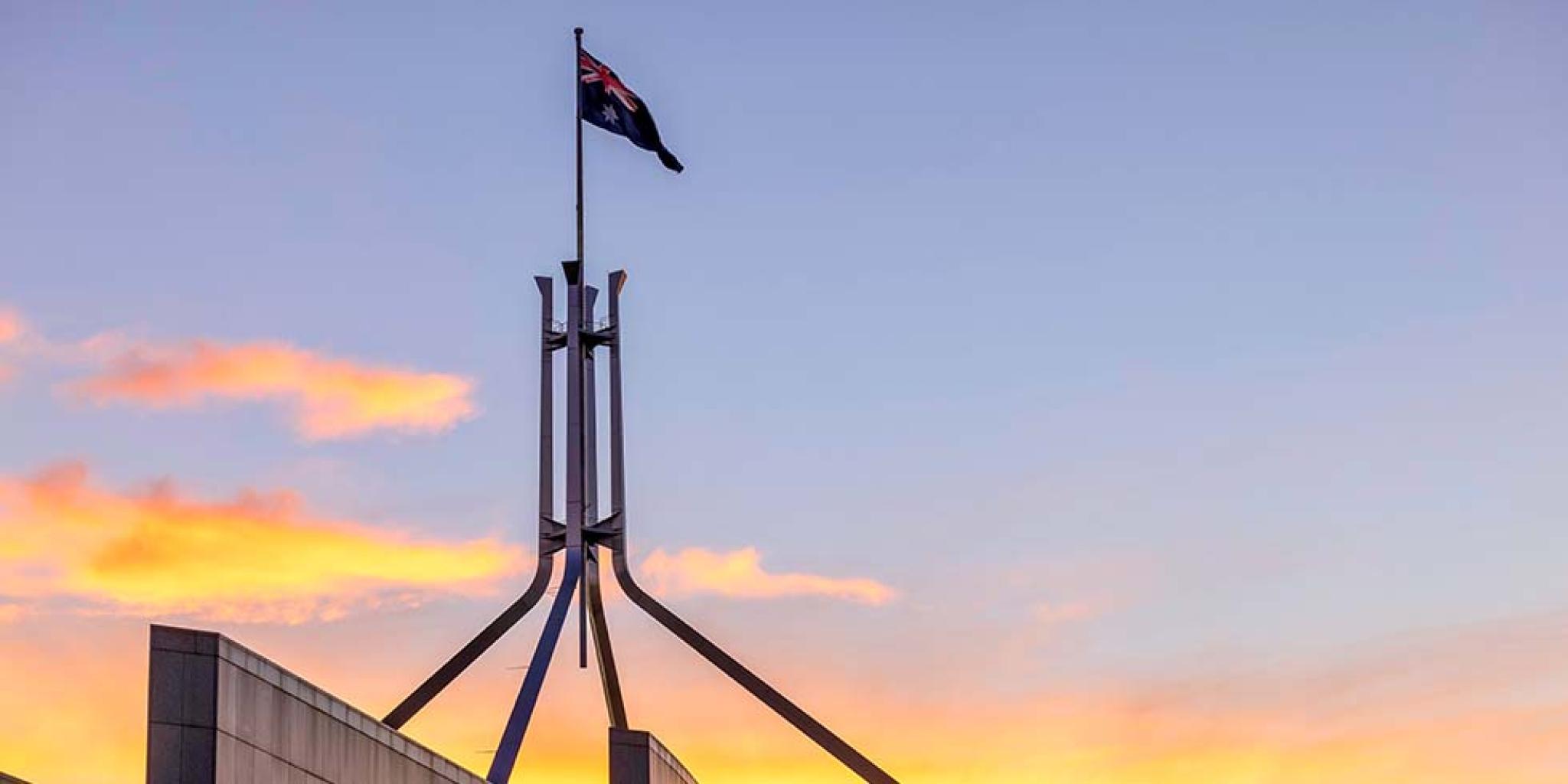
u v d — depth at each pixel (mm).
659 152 99750
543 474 100562
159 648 42094
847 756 94500
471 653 96562
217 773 42000
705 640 97625
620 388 101375
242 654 43625
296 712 45781
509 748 92062
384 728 50438
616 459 100438
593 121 100375
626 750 64000
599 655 100188
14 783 41250
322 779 46812
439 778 53812
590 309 101750
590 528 99000
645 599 99188
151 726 41688
